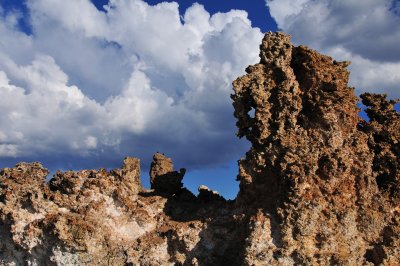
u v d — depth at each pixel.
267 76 39.25
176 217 41.16
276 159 36.94
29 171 40.34
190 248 38.38
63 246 36.56
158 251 38.38
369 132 39.22
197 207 42.28
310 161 35.53
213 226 39.06
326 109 36.94
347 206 35.94
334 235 35.09
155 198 41.75
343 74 38.22
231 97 39.53
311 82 38.22
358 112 38.25
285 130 37.75
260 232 35.09
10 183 39.31
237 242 38.00
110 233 38.31
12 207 38.78
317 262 34.59
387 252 35.75
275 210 35.69
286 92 38.03
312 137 37.06
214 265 38.22
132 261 37.50
